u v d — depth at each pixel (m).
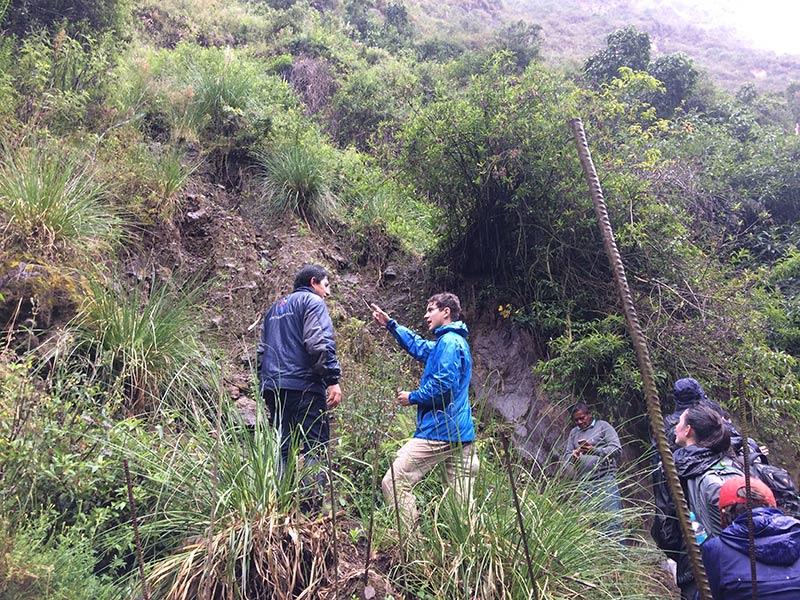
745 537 2.68
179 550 2.98
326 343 3.77
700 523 3.26
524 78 6.41
